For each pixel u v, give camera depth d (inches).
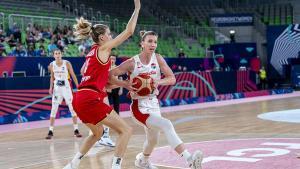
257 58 1106.7
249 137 383.6
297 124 467.5
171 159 287.0
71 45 783.1
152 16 1223.5
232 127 463.8
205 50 1144.2
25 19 809.5
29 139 425.7
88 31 228.4
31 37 723.4
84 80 223.6
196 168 220.7
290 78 1191.6
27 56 641.6
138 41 1012.5
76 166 235.8
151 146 243.0
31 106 605.0
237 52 1111.6
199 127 474.9
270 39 1216.2
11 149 366.3
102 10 1131.9
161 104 780.0
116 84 230.2
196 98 861.2
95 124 223.3
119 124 223.9
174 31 1150.3
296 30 1194.6
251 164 263.0
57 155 328.5
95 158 307.0
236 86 981.8
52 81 433.4
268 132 413.7
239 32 1244.5
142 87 225.3
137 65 230.5
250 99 938.1
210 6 1364.4
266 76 1202.0
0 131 499.2
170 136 225.0
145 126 233.5
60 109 633.6
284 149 311.7
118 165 222.5
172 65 856.3
